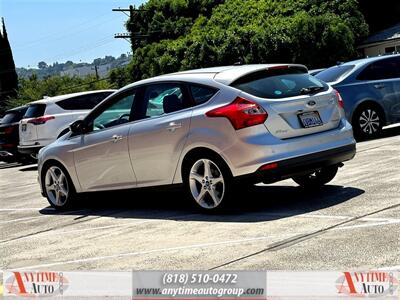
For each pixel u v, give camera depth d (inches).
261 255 219.6
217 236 254.1
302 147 280.5
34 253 265.3
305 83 299.7
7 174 679.1
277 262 209.5
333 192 313.3
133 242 262.8
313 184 331.0
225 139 276.4
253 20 1631.4
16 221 348.2
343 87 507.8
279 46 1414.9
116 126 326.3
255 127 272.2
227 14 1728.6
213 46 1542.8
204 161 286.8
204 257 225.6
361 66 517.7
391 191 297.7
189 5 2031.3
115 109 329.7
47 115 627.8
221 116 277.9
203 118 284.5
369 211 264.5
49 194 370.3
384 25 1615.4
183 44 1674.5
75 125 344.2
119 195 332.5
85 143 339.9
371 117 512.7
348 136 302.5
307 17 1411.2
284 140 277.4
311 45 1386.6
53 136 626.2
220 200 284.8
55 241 284.2
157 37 2036.2
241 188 279.1
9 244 288.8
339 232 237.1
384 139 497.0
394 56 531.8
